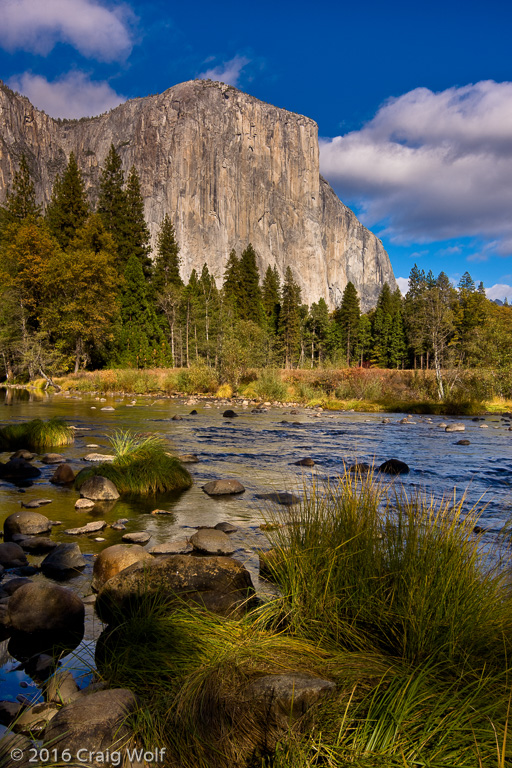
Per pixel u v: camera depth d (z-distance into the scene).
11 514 6.00
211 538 4.79
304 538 3.56
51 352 39.84
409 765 1.67
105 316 46.47
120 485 7.29
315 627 2.80
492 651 2.38
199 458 10.16
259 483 7.91
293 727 1.88
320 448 11.71
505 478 8.51
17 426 11.93
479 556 3.29
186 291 69.56
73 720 1.98
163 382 33.84
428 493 7.09
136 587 3.37
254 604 3.29
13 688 2.60
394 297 102.38
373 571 3.01
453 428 15.80
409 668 2.25
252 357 38.06
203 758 1.86
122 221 61.69
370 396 28.16
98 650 3.00
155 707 2.15
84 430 13.98
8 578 4.13
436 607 2.65
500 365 29.02
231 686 2.18
